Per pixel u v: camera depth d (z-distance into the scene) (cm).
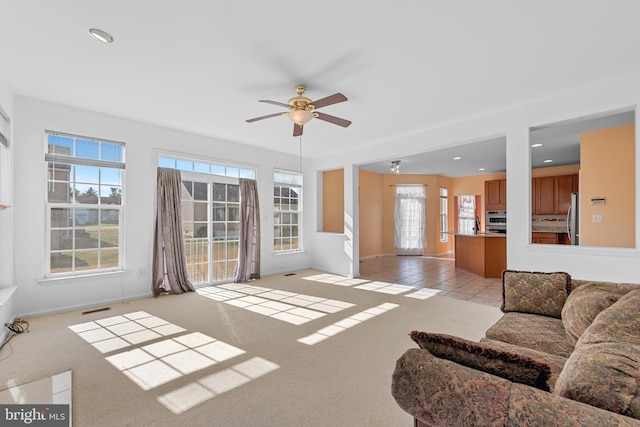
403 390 104
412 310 381
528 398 83
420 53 253
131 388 208
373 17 207
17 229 336
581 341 134
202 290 478
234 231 547
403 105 365
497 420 83
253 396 200
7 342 280
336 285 518
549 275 242
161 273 445
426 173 901
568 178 703
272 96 338
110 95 337
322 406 190
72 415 180
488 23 215
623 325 129
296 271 639
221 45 240
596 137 433
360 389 209
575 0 192
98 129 390
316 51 249
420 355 109
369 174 872
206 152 499
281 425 173
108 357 253
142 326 322
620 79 299
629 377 82
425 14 205
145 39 231
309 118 312
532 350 173
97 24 213
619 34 227
